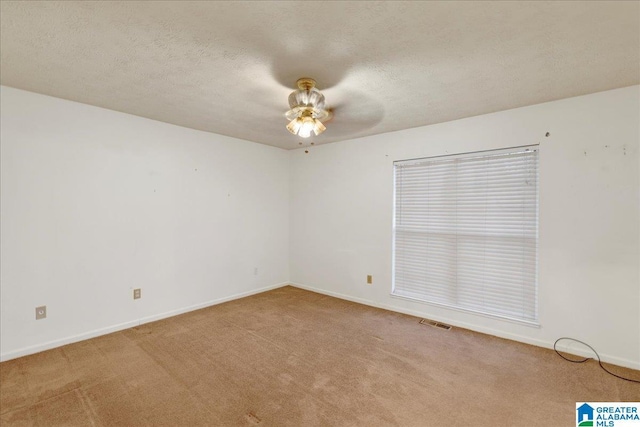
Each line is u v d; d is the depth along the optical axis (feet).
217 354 8.78
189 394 6.88
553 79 7.55
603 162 8.34
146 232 11.14
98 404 6.50
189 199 12.41
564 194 8.89
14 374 7.62
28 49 6.27
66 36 5.79
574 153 8.73
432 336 10.09
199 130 12.65
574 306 8.79
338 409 6.40
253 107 9.74
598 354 8.44
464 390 7.06
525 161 9.66
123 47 6.18
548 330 9.19
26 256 8.64
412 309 12.15
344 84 7.83
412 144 12.01
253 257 14.97
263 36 5.73
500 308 10.23
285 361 8.40
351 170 14.01
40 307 8.87
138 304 10.94
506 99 8.89
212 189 13.20
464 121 10.71
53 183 9.09
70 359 8.40
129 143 10.65
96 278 9.95
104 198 10.11
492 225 10.34
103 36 5.78
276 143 15.06
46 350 8.92
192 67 7.01
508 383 7.33
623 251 8.11
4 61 6.80
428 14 5.05
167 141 11.68
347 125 11.65
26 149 8.63
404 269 12.51
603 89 8.18
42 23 5.36
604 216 8.34
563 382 7.36
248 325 11.00
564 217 8.90
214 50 6.25
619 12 4.97
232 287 14.05
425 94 8.50
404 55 6.40
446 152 11.14
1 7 4.88
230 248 13.94
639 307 7.93
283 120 11.15
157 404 6.52
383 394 6.91
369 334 10.23
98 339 9.72
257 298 14.30
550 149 9.09
